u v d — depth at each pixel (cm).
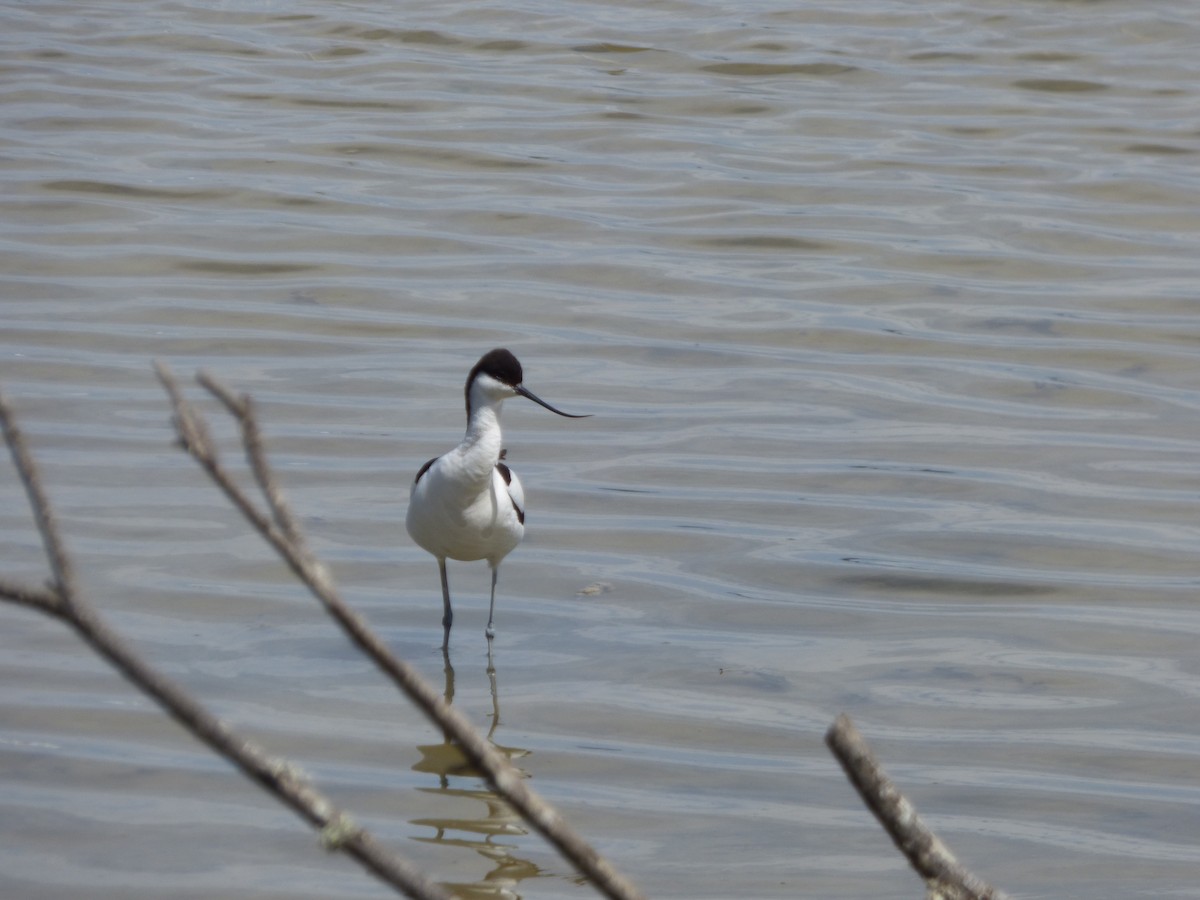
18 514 1236
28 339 1645
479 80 2738
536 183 2228
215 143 2366
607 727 955
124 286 1814
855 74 2780
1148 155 2356
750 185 2222
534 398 990
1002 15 3148
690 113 2566
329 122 2489
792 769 909
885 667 1038
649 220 2083
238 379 1560
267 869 787
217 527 1236
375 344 1667
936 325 1745
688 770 904
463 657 1046
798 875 797
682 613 1116
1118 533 1245
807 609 1123
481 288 1839
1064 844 829
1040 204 2145
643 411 1509
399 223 2058
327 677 1009
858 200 2164
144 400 1499
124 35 2988
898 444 1431
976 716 973
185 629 1067
